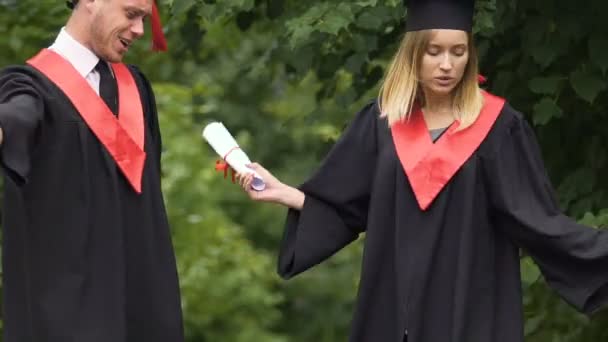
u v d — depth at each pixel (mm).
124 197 17125
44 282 16797
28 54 28297
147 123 17688
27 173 15742
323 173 17922
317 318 49500
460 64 16969
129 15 16891
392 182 17344
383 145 17500
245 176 17828
